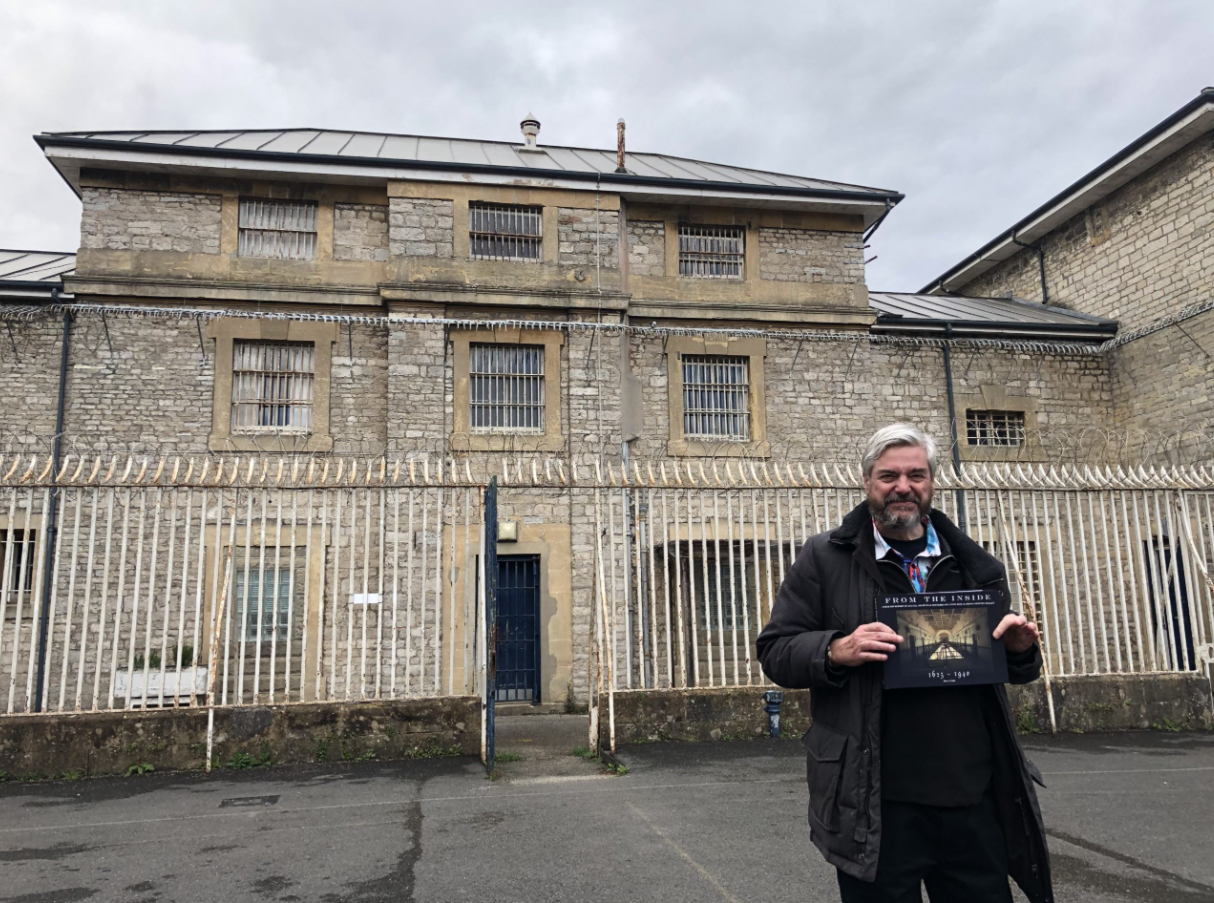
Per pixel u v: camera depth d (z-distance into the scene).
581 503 12.68
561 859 4.86
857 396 14.16
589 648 12.09
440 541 8.23
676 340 13.67
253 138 14.36
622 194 13.67
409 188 13.02
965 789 2.64
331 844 5.20
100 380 11.98
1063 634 11.14
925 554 2.95
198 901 4.32
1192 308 13.69
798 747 7.91
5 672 10.85
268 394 12.52
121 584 7.55
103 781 6.95
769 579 8.62
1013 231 17.48
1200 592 9.23
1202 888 4.41
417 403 12.55
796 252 14.38
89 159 12.08
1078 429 14.91
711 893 4.32
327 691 7.89
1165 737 8.48
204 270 12.44
